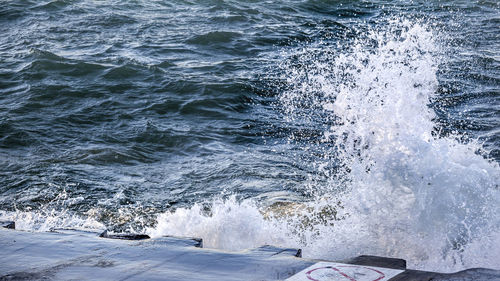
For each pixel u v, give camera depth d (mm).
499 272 3119
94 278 3180
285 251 3641
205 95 12469
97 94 12461
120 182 8148
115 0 22219
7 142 9641
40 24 18531
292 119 11148
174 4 22078
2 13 19500
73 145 9688
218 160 9117
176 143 9961
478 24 19641
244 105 12000
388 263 3418
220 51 16250
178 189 7918
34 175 8250
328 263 3365
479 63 14547
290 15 20844
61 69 13930
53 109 11453
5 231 4172
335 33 18234
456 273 3139
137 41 17031
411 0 23828
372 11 21812
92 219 6836
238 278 3150
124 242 3893
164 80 13430
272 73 14055
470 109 11336
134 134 10289
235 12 20922
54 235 4074
